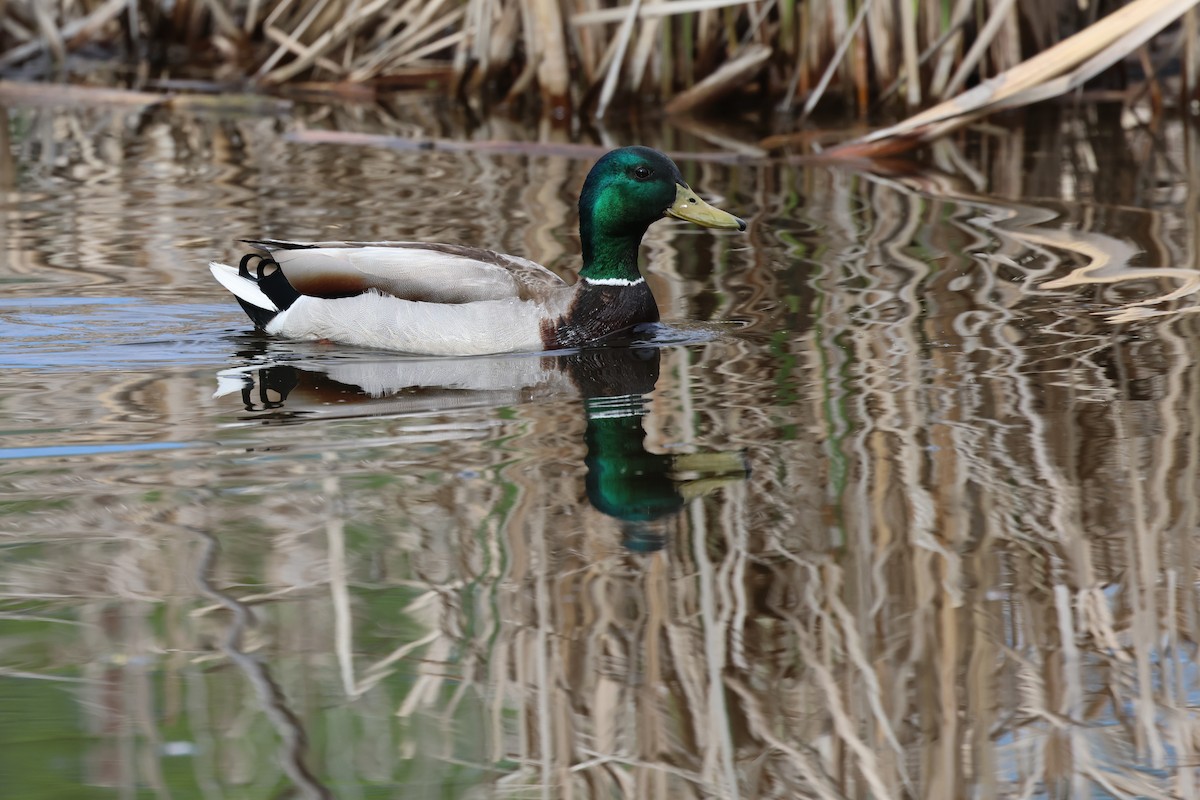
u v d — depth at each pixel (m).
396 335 12.88
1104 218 17.11
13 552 8.52
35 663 7.33
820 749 6.65
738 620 7.74
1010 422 10.47
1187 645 7.46
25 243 16.03
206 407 11.16
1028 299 13.73
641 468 9.80
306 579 8.22
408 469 9.82
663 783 6.40
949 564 8.33
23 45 27.95
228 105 25.38
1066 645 7.48
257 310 13.30
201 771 6.41
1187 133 22.42
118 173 20.02
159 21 29.22
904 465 9.73
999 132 23.39
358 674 7.24
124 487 9.50
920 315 13.34
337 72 26.58
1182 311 13.14
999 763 6.56
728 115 24.38
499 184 19.28
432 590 8.05
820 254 15.78
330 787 6.35
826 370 11.86
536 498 9.33
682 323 13.45
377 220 17.20
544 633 7.63
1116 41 18.31
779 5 24.69
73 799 6.20
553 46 23.53
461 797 6.24
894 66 23.39
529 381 11.93
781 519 8.95
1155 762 6.52
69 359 12.34
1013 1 22.11
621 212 13.12
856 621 7.71
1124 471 9.52
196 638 7.57
